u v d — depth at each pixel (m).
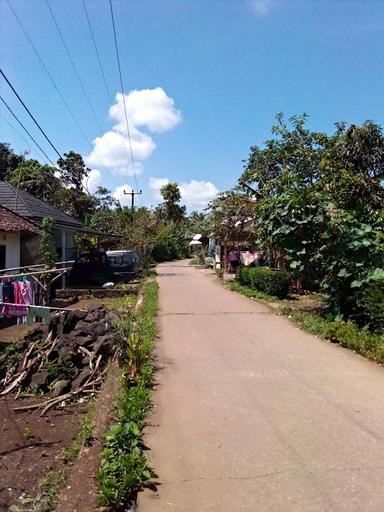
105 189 57.00
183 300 17.27
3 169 45.84
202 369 8.04
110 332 9.25
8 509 4.09
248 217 26.92
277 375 7.68
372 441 5.13
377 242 10.96
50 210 25.78
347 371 7.89
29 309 9.50
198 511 3.89
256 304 16.19
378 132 14.26
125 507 4.00
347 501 3.98
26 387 7.99
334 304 11.53
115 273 26.98
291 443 5.11
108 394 6.80
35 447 5.56
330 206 11.74
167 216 73.25
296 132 21.41
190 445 5.11
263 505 3.95
